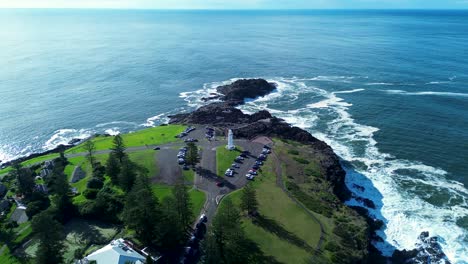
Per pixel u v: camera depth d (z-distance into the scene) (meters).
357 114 169.38
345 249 81.31
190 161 115.81
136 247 81.38
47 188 107.06
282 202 97.12
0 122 170.38
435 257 86.31
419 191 110.50
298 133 142.00
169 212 79.88
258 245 81.06
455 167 122.81
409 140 141.88
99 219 93.94
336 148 137.12
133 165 109.25
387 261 86.25
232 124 155.88
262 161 118.88
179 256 79.00
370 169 122.88
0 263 80.69
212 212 92.81
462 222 96.81
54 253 75.56
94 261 73.06
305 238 84.00
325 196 101.44
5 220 93.50
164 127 152.88
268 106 184.38
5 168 125.75
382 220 99.12
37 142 152.25
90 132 160.88
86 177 112.81
